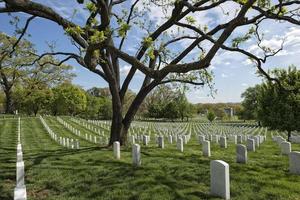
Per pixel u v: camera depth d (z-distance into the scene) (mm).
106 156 13586
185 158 12703
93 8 9922
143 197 7656
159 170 10242
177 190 8062
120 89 17969
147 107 87938
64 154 14797
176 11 13914
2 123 43781
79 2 11977
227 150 16281
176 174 9695
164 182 8797
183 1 12320
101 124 44812
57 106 77062
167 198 7520
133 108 17703
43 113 87125
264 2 13039
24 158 13812
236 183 8539
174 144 20062
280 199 7285
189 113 79188
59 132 34844
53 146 21172
